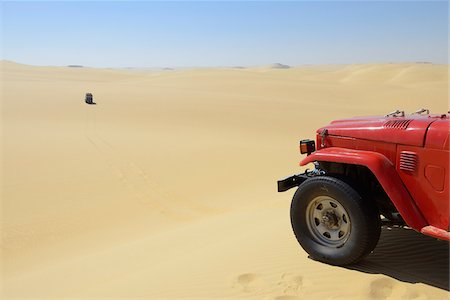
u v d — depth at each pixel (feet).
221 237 25.77
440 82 250.57
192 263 20.08
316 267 17.12
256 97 135.95
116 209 41.86
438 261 17.08
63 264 28.81
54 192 45.01
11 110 94.17
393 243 18.94
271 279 16.72
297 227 17.94
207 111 101.14
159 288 17.61
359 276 16.11
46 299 21.42
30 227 37.19
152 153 60.95
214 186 49.16
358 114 112.78
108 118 89.86
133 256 26.30
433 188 15.07
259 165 57.41
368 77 314.14
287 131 85.15
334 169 18.37
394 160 16.01
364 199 15.78
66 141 65.72
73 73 326.85
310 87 182.50
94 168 53.06
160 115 94.58
